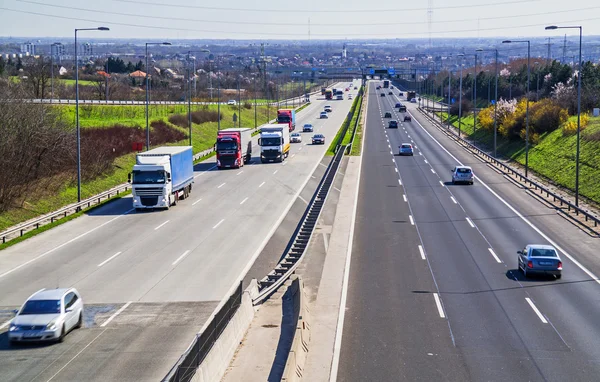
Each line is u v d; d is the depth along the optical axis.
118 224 50.25
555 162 75.75
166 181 55.19
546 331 26.50
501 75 177.75
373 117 161.38
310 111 182.50
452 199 60.28
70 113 100.00
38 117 64.06
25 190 55.97
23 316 26.58
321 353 24.53
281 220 51.41
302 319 26.12
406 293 32.44
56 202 57.19
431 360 23.58
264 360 24.52
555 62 133.50
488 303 30.52
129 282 35.06
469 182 68.81
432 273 36.16
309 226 46.31
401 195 62.50
